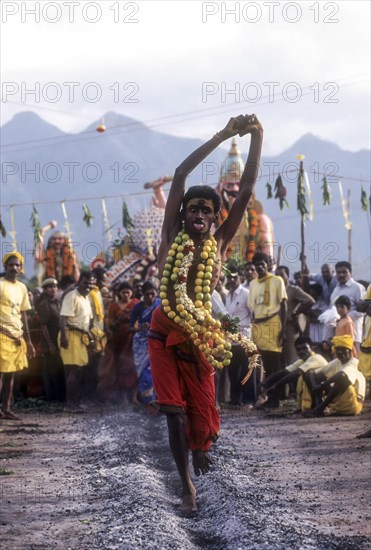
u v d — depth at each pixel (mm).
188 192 10016
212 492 10117
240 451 13336
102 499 9961
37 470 11820
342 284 20891
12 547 8070
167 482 11047
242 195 10164
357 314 20438
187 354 9797
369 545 8125
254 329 19906
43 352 21094
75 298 20047
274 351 19797
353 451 13203
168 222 9992
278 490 10477
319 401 18219
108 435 14711
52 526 8836
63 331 19875
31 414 18594
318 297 23000
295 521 8898
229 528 8711
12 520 9070
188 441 9820
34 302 22406
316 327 22250
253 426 16297
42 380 21703
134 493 9883
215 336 9688
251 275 21000
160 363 9742
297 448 13586
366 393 20953
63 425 16688
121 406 19562
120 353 20297
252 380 19969
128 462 11906
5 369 17266
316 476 11328
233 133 10156
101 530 8562
